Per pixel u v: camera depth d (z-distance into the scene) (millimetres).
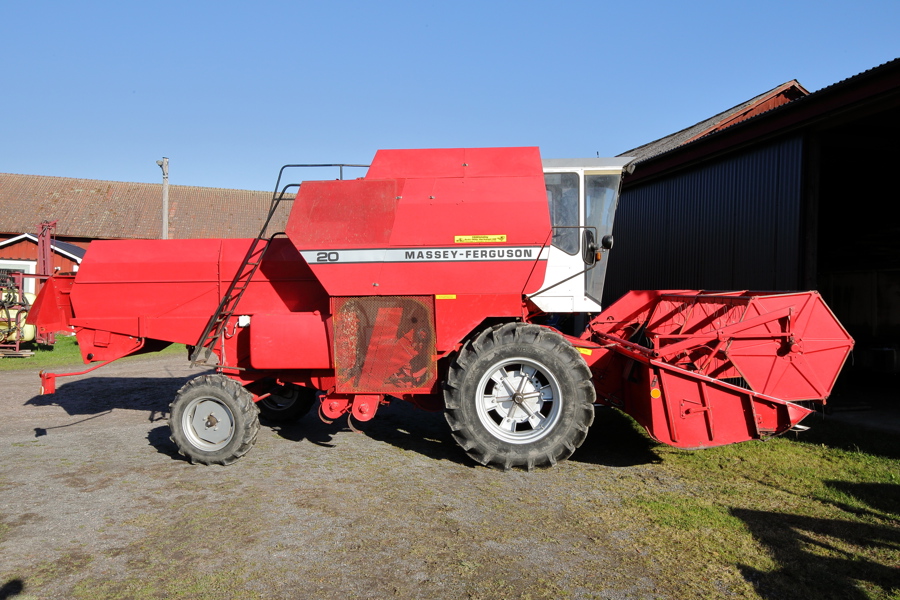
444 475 4645
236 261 5559
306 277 5531
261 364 5133
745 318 4977
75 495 4211
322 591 2850
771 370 4848
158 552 3285
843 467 4754
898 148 8938
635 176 11039
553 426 4660
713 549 3283
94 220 31328
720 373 5020
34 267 23969
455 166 5004
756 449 5301
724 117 15688
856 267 10094
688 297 5996
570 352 4676
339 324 4910
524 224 4793
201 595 2816
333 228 4871
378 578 2975
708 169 9258
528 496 4152
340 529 3588
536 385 4852
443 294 4840
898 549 3266
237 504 4016
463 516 3787
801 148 7375
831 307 10531
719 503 3980
